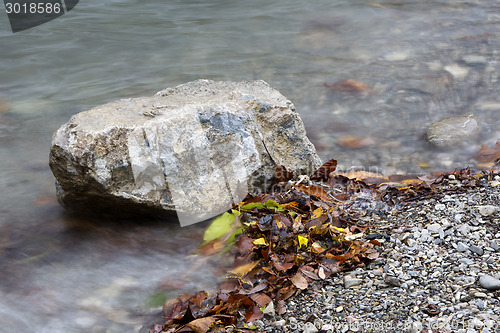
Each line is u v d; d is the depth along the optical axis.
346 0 10.65
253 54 8.06
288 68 7.48
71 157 3.71
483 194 3.97
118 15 9.98
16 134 5.90
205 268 3.52
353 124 5.87
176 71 7.49
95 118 4.02
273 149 4.31
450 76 7.02
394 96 6.52
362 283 3.15
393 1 10.50
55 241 3.96
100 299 3.37
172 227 4.01
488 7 9.75
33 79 7.40
